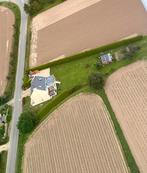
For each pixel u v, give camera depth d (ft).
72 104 280.31
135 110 259.39
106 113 265.95
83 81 288.71
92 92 281.13
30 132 274.98
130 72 282.36
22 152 264.93
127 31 309.83
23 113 276.00
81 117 270.26
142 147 237.86
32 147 265.95
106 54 293.64
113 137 249.96
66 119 273.33
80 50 314.35
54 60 314.35
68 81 294.05
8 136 277.64
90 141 253.65
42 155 258.98
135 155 234.99
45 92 290.76
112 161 237.25
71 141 258.98
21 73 319.27
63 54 318.24
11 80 314.76
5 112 292.20
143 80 274.57
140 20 314.14
